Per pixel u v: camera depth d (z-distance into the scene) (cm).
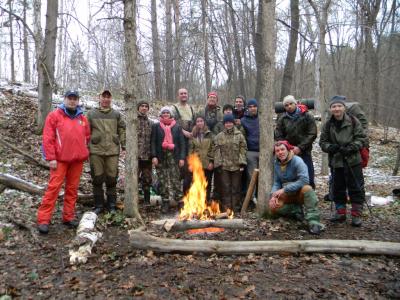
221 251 486
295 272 439
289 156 596
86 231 516
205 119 767
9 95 1207
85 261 463
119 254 486
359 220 604
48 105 1023
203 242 493
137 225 590
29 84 1530
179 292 392
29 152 891
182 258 478
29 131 1012
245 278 420
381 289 402
